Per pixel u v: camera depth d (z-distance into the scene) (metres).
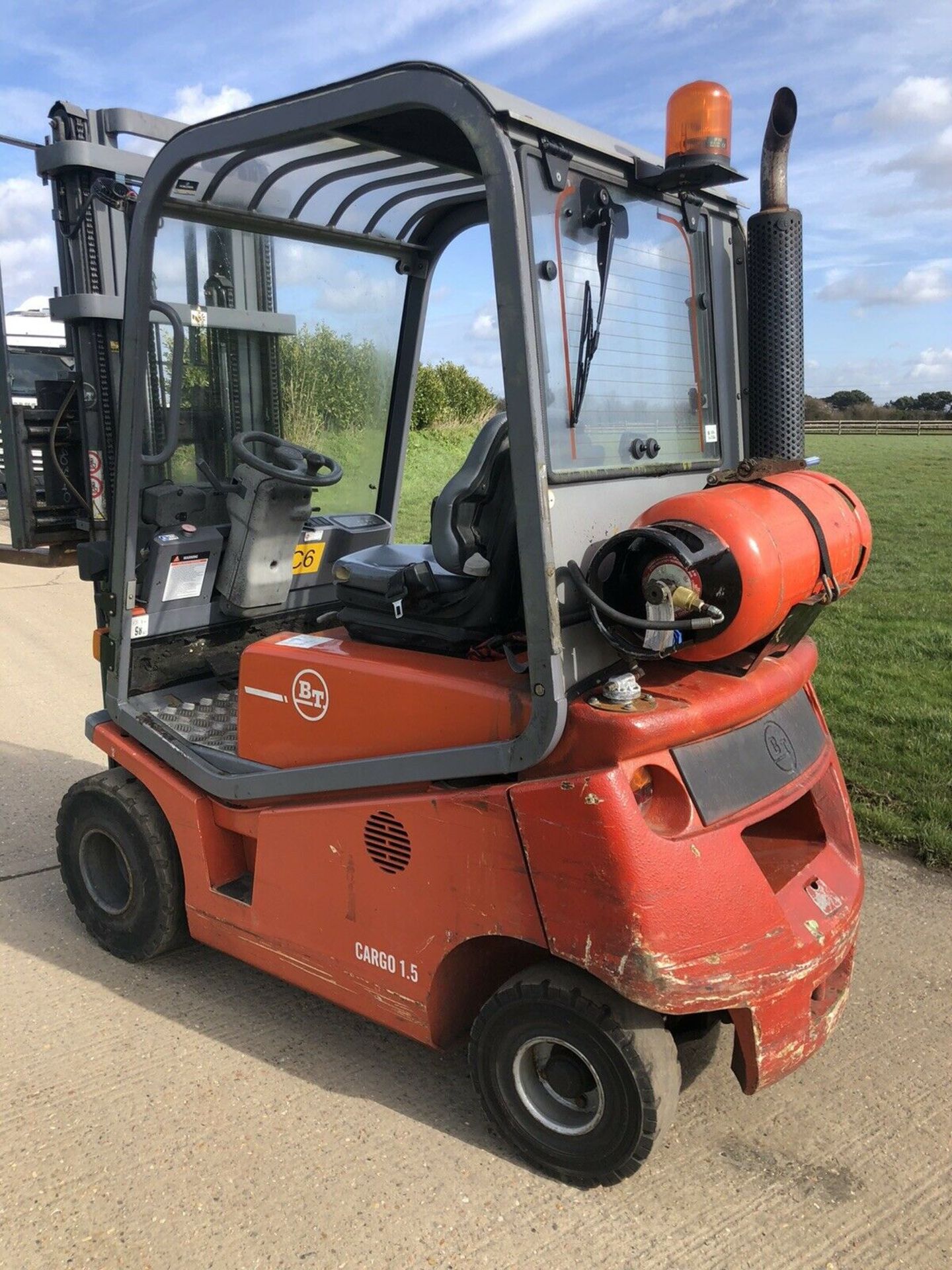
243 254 3.47
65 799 3.50
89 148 3.38
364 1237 2.29
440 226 3.80
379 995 2.67
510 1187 2.46
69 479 3.79
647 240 2.62
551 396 2.26
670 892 2.16
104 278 3.58
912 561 12.06
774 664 2.66
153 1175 2.49
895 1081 2.88
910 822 4.51
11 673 7.02
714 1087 2.86
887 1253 2.27
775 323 2.82
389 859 2.56
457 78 2.05
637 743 2.17
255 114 2.43
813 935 2.44
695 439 2.86
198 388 3.47
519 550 2.17
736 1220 2.36
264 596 3.56
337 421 3.95
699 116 2.36
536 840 2.25
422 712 2.47
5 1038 3.05
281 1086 2.84
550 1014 2.35
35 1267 2.21
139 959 3.43
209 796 3.09
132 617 3.27
